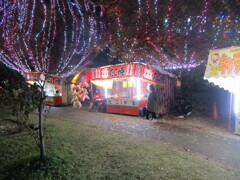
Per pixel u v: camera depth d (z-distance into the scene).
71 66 17.30
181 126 7.90
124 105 10.52
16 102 4.59
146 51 11.14
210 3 7.84
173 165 3.95
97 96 12.14
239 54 5.79
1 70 4.64
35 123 7.35
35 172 3.38
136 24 10.40
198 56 9.50
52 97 14.12
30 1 14.05
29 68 15.55
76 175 3.41
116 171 3.59
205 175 3.61
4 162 3.93
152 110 9.12
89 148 4.78
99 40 15.12
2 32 13.72
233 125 8.15
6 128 6.50
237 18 7.18
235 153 5.09
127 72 9.90
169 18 9.20
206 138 6.34
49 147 4.79
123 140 5.55
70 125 7.38
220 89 12.69
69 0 14.45
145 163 3.97
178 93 15.53
